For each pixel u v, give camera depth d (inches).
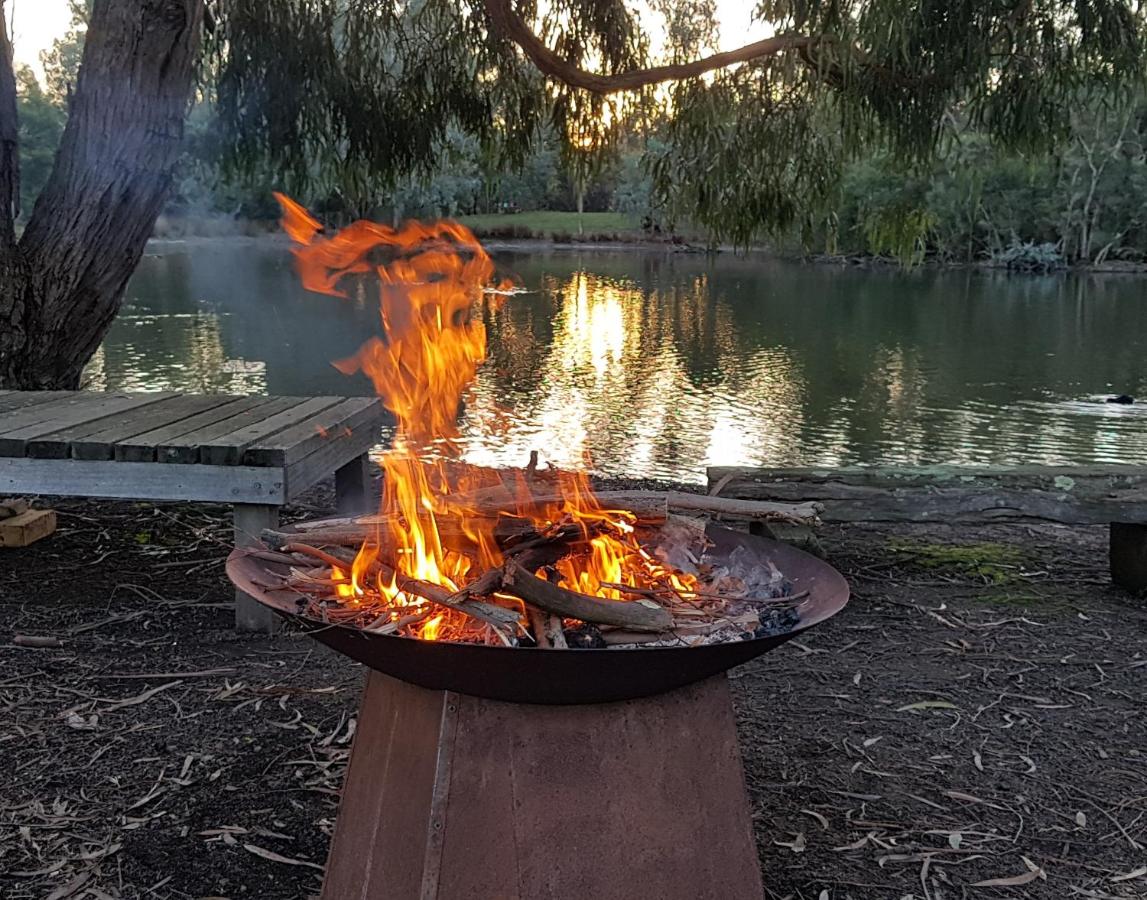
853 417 422.9
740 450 360.2
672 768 70.7
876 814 97.3
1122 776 104.7
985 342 652.7
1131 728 114.9
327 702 115.9
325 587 77.9
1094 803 99.7
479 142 263.6
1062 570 169.9
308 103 235.8
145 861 87.3
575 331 660.1
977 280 1198.9
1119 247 1408.7
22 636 129.3
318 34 235.1
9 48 195.0
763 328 701.9
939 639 139.6
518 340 614.5
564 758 68.3
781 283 1078.4
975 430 403.5
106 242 199.5
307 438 136.9
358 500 168.6
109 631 134.4
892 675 128.1
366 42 244.7
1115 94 219.3
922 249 271.9
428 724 69.8
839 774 104.3
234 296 823.1
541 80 253.6
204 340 583.2
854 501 151.6
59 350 200.8
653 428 390.3
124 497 133.0
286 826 92.7
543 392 454.0
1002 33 203.5
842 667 130.3
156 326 644.7
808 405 445.1
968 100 222.2
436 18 251.3
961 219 1352.1
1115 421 422.3
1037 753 109.2
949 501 152.1
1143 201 1325.0
